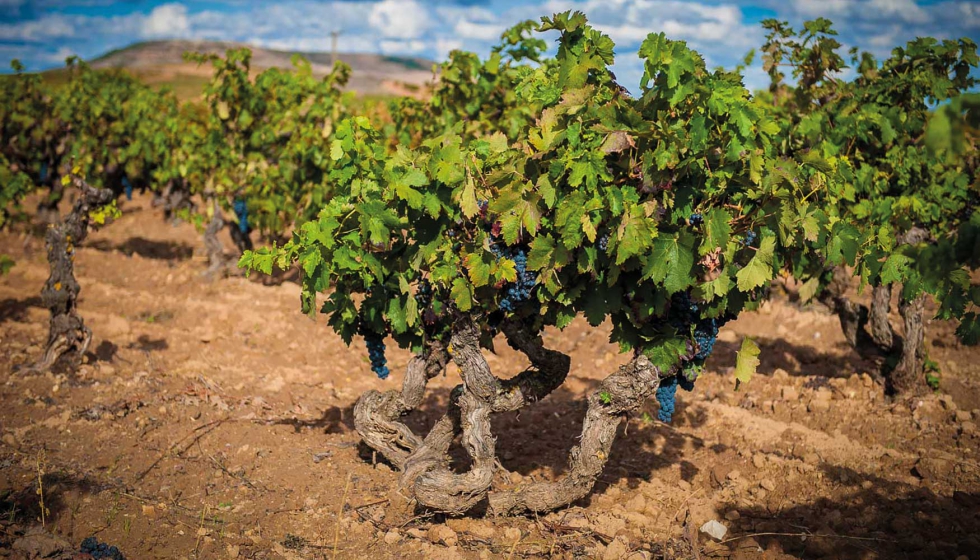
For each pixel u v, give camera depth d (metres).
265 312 11.84
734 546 5.39
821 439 7.31
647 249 4.44
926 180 7.98
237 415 7.85
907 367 8.16
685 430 7.61
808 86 8.44
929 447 7.12
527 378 5.61
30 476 6.14
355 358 10.15
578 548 5.30
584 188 4.45
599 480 6.50
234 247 16.78
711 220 4.33
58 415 7.52
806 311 11.63
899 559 5.13
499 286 4.77
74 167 8.66
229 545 5.22
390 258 5.36
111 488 6.05
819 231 4.71
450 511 5.32
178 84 71.94
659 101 4.48
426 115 12.29
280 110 13.10
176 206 16.67
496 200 4.55
